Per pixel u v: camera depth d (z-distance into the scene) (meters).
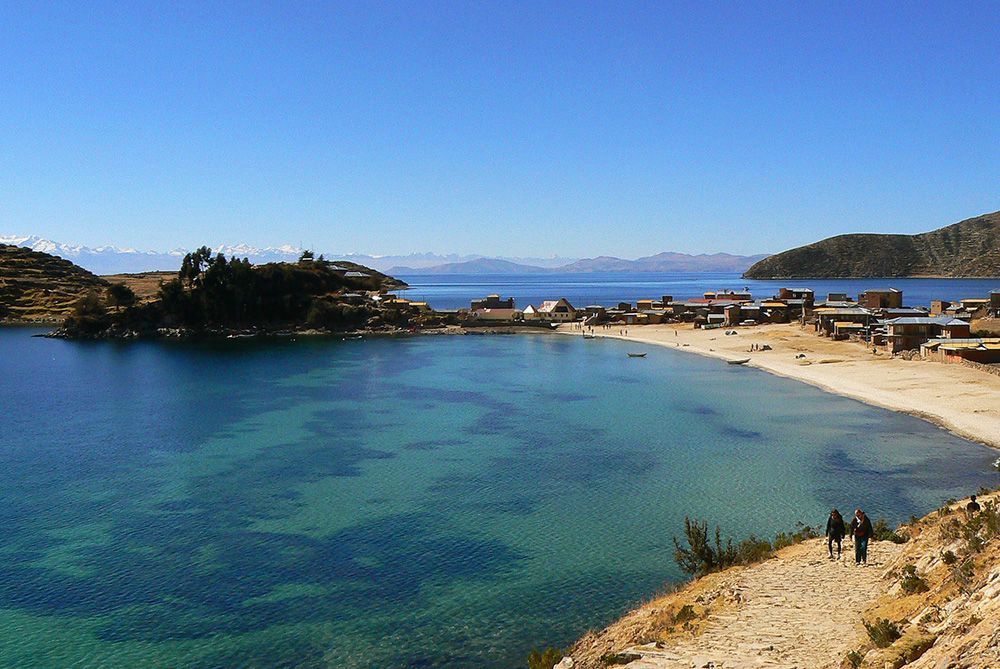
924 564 30.75
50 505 60.22
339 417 95.88
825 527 52.50
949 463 69.06
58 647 38.19
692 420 91.50
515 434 84.94
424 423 91.75
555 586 44.41
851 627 26.66
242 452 77.50
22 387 122.69
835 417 91.12
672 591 40.12
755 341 176.12
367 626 39.91
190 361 158.38
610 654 28.22
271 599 43.19
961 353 121.00
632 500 60.12
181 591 44.31
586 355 167.00
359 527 54.81
